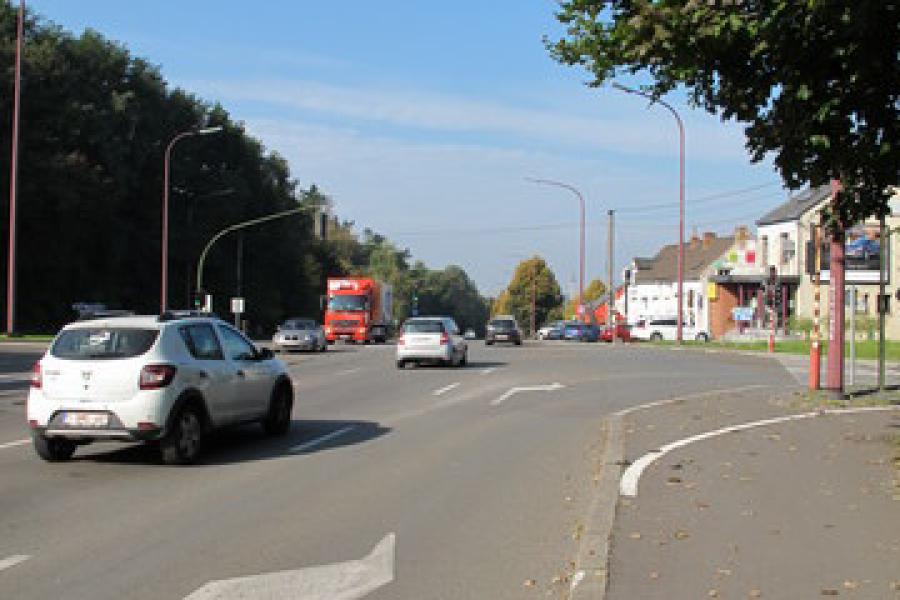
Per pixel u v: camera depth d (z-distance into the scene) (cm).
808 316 6206
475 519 834
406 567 683
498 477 1038
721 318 6969
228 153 8181
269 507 883
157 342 1115
